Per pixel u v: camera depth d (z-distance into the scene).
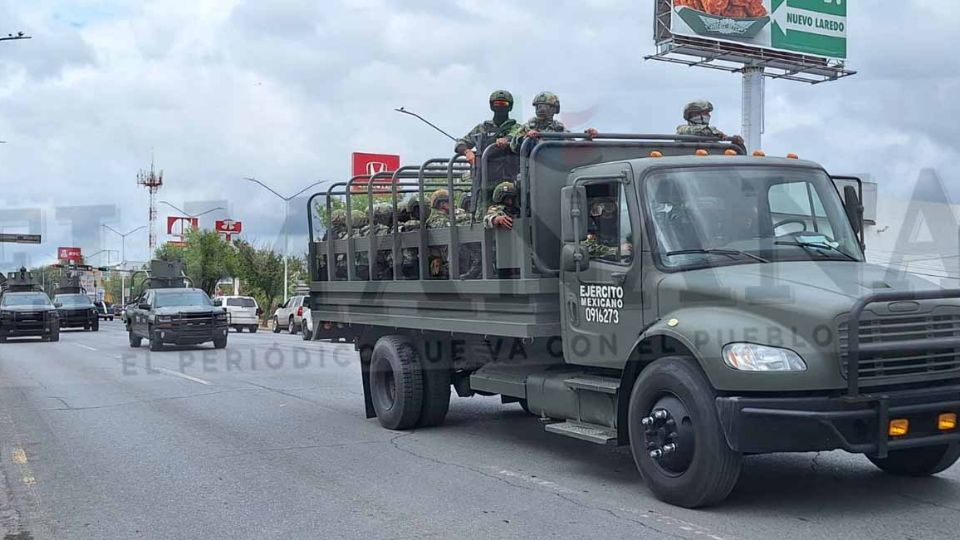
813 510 6.37
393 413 10.18
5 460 8.77
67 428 10.66
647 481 6.69
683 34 33.00
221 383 15.35
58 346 27.09
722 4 33.62
